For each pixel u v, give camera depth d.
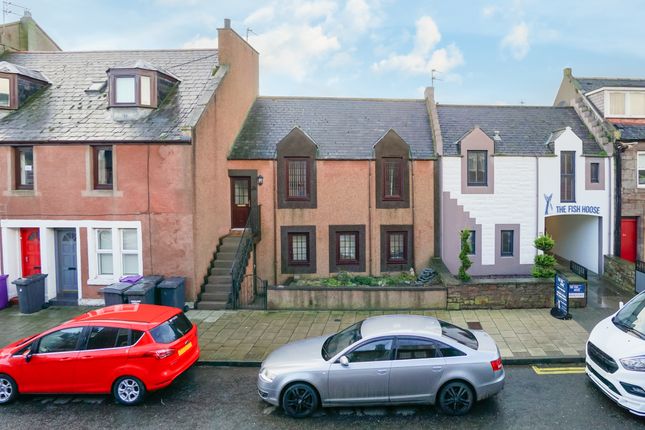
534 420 7.46
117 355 8.30
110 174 14.49
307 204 17.56
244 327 12.23
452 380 7.62
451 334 8.10
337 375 7.66
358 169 17.59
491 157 17.75
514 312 13.03
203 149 14.91
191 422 7.70
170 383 9.02
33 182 14.59
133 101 14.83
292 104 20.44
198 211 14.46
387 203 17.64
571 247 20.16
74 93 16.31
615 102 18.94
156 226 14.16
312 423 7.56
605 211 18.00
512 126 19.50
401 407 8.02
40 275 14.21
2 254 14.68
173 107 15.28
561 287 12.63
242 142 18.09
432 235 17.78
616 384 7.41
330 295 13.66
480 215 17.83
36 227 14.65
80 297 14.48
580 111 20.02
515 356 9.90
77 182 14.33
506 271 18.00
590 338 8.50
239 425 7.56
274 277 17.62
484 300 13.38
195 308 14.00
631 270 15.48
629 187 18.02
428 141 18.41
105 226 14.31
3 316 13.48
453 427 7.30
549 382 8.88
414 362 7.64
